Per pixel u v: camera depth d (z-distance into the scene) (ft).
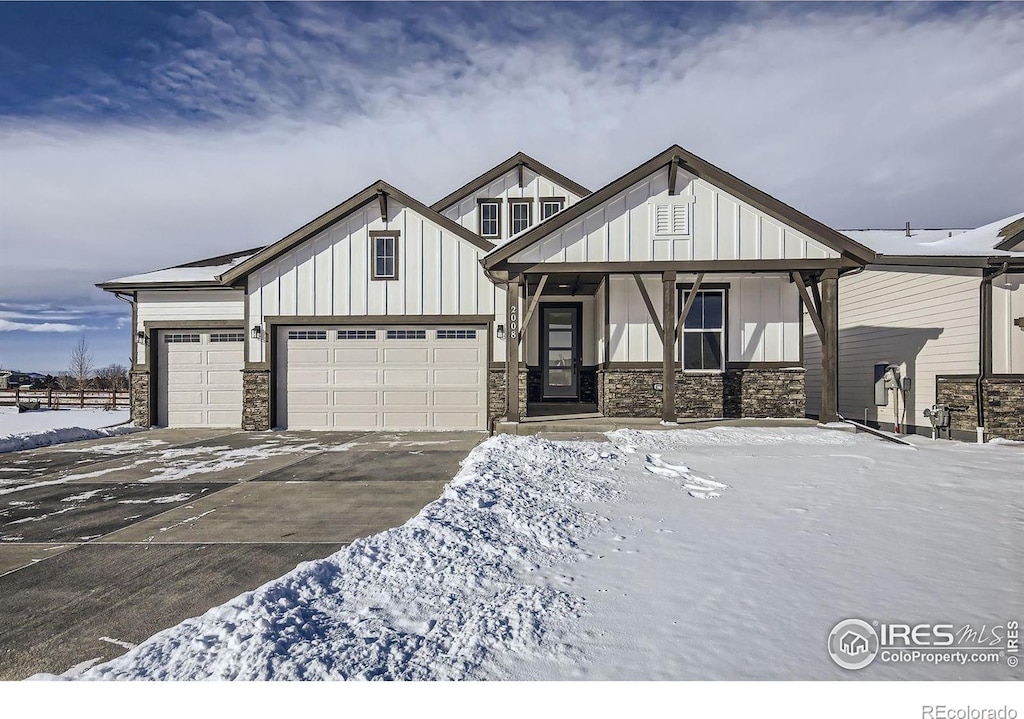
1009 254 34.22
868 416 43.32
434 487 22.66
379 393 43.34
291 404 43.73
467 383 42.98
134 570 13.58
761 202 35.17
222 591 12.35
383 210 42.96
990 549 14.01
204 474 25.46
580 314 49.93
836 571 12.54
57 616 11.15
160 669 8.57
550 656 8.97
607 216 35.88
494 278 39.81
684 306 35.58
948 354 36.65
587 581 11.96
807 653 9.13
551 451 26.25
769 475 22.67
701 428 34.09
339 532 16.56
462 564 12.64
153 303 47.29
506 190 55.67
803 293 35.27
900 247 38.78
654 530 15.53
